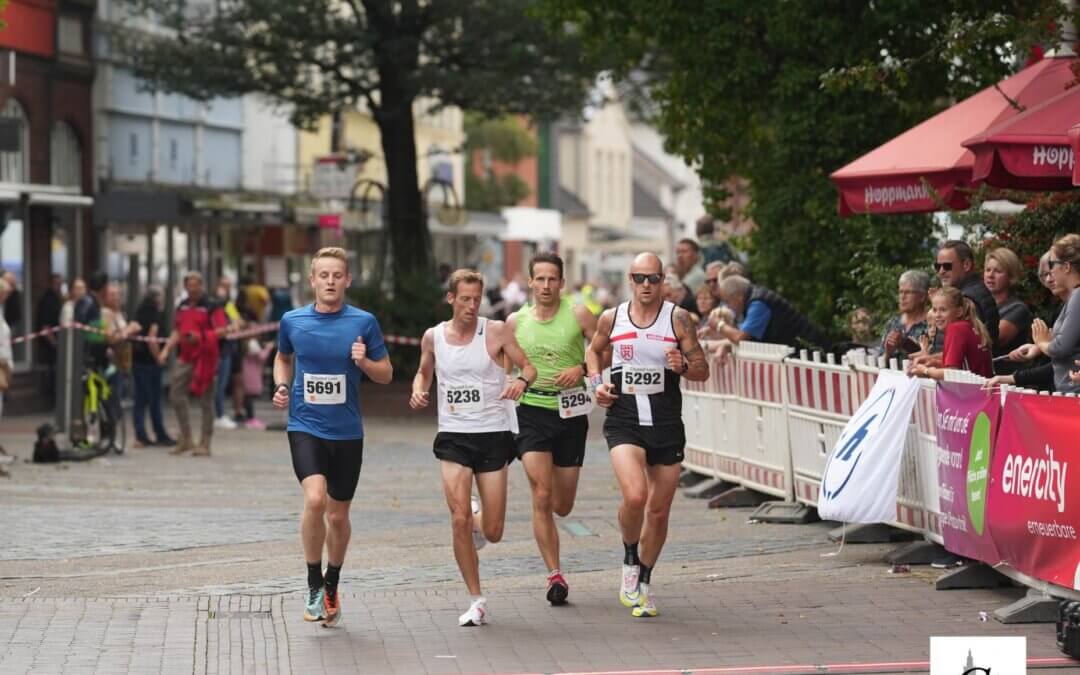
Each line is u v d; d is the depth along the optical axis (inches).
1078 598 765.9
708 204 1781.5
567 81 2546.8
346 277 816.9
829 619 815.7
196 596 902.4
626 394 840.3
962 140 1150.3
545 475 868.0
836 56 1611.7
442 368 830.5
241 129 3531.0
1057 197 1157.1
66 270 2623.0
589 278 6496.1
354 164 2888.8
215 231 3181.6
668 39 1695.4
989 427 837.2
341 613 850.1
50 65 2623.0
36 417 2326.5
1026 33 1194.6
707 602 868.6
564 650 757.3
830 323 1647.4
